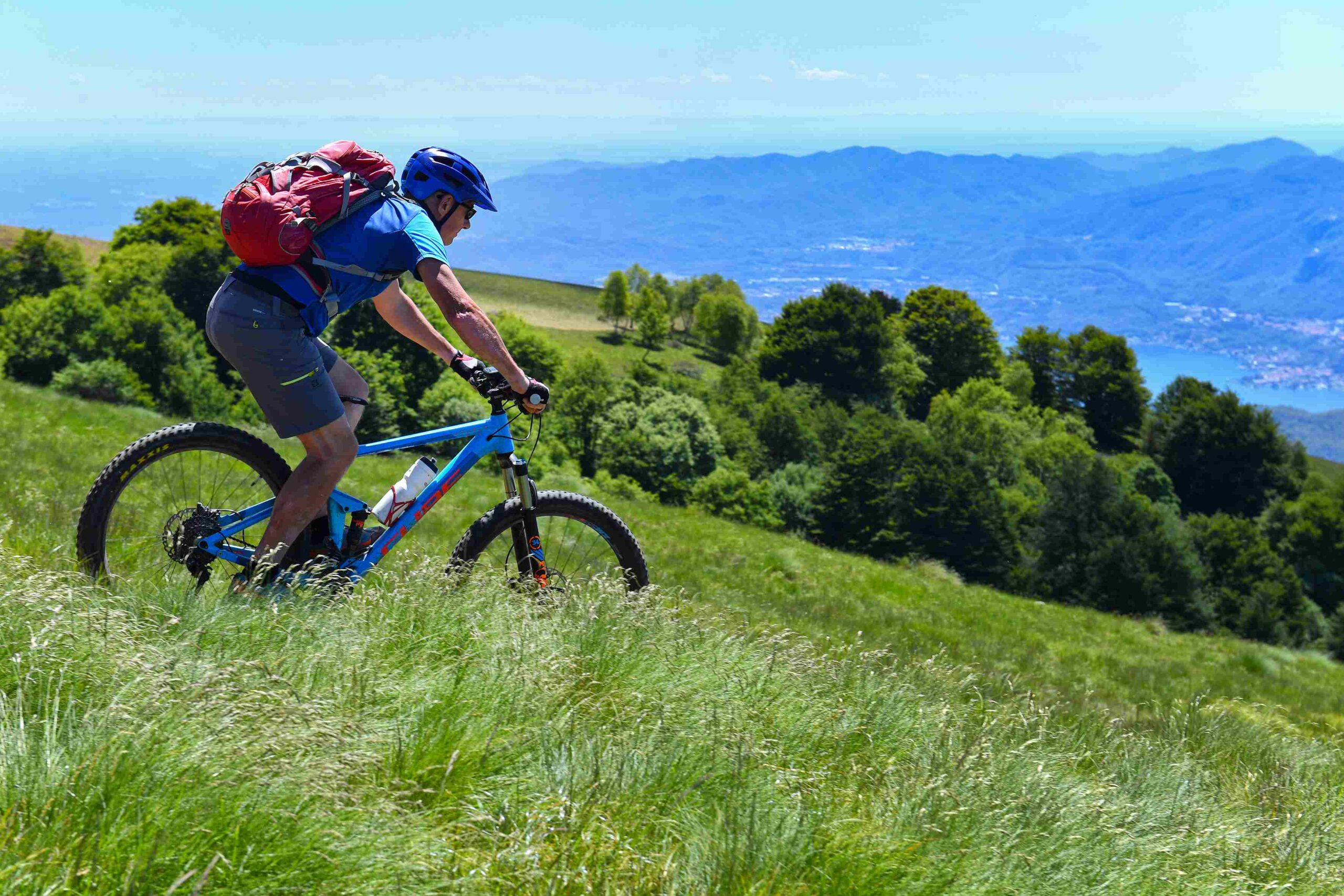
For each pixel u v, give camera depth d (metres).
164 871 1.76
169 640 2.85
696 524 33.41
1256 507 103.44
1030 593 66.81
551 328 163.75
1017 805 2.92
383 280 3.48
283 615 3.17
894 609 24.22
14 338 56.56
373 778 2.30
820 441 99.75
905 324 131.75
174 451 3.67
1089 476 66.69
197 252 78.88
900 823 2.58
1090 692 16.12
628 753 2.70
